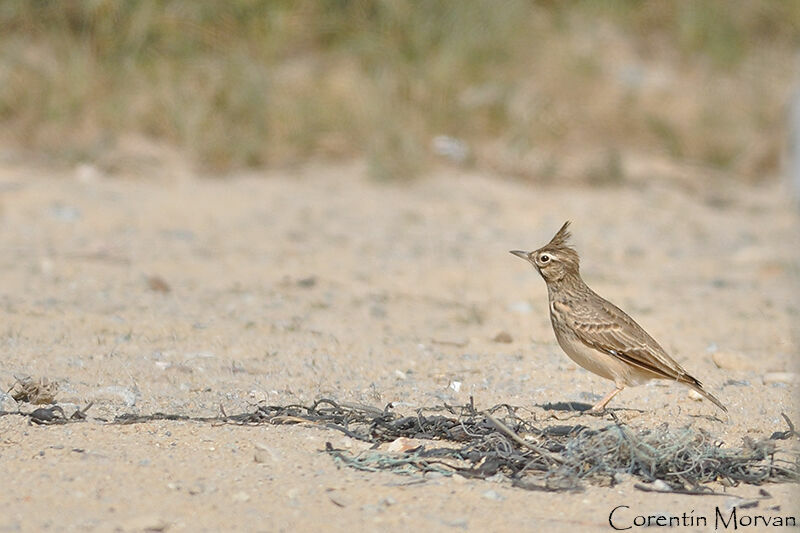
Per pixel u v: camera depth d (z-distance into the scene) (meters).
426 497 13.98
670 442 15.31
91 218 30.12
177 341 20.77
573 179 38.47
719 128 43.00
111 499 13.59
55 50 38.44
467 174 37.69
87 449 15.12
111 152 35.38
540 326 23.39
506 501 13.94
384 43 41.53
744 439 15.88
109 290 24.17
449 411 16.91
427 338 22.06
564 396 18.64
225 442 15.55
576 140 41.47
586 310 17.75
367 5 42.31
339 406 16.98
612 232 33.00
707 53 47.12
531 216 33.97
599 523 13.37
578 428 16.02
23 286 23.98
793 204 37.97
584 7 47.38
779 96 44.72
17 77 37.00
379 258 28.53
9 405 16.81
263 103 37.84
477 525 13.22
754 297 26.55
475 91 40.72
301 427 16.28
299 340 21.30
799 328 23.77
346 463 14.95
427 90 39.97
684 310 25.08
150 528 12.79
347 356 20.47
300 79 39.75
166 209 31.52
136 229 29.62
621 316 17.70
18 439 15.36
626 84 44.28
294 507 13.54
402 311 24.12
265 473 14.55
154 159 35.59
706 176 40.56
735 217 36.00
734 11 49.03
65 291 23.83
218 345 20.67
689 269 29.39
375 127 38.28
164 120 36.97
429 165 37.78
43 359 19.06
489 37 42.53
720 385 19.30
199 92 38.06
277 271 26.75
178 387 18.22
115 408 16.98
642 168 40.28
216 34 40.03
